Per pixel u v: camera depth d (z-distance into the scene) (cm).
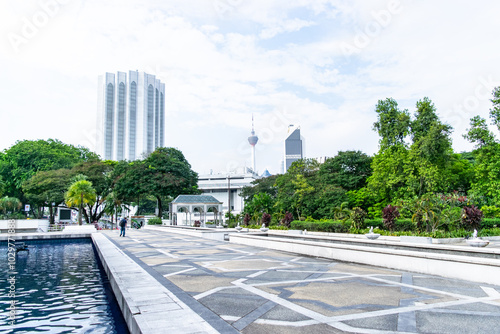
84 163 5697
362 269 1055
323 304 632
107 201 5616
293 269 1054
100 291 1095
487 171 2912
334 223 2908
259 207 4041
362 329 493
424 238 2006
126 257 1355
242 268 1075
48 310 861
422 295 700
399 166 3288
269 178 6681
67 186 5056
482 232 2270
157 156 5600
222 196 10331
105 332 686
